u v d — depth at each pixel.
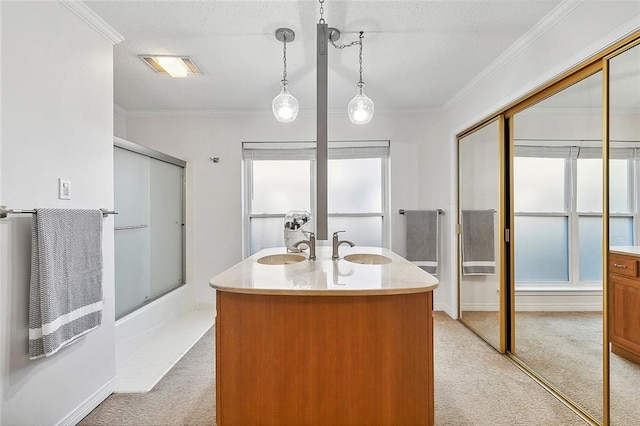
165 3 1.92
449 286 3.73
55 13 1.72
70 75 1.82
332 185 4.06
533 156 2.34
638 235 1.53
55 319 1.57
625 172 1.58
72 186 1.82
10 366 1.48
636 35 1.50
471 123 3.15
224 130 3.98
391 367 1.47
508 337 2.67
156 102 3.65
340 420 1.47
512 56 2.46
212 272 3.97
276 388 1.47
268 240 4.09
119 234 2.74
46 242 1.53
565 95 2.02
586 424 1.79
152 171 3.27
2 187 1.45
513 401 2.01
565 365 2.08
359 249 2.85
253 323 1.48
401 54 2.56
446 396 2.07
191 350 2.80
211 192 3.97
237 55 2.58
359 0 1.91
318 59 2.02
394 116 3.93
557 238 2.10
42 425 1.62
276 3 1.94
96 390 1.99
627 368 1.62
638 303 1.57
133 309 2.92
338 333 1.46
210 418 1.87
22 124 1.53
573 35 1.85
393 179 3.91
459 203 3.54
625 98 1.57
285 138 3.98
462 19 2.09
